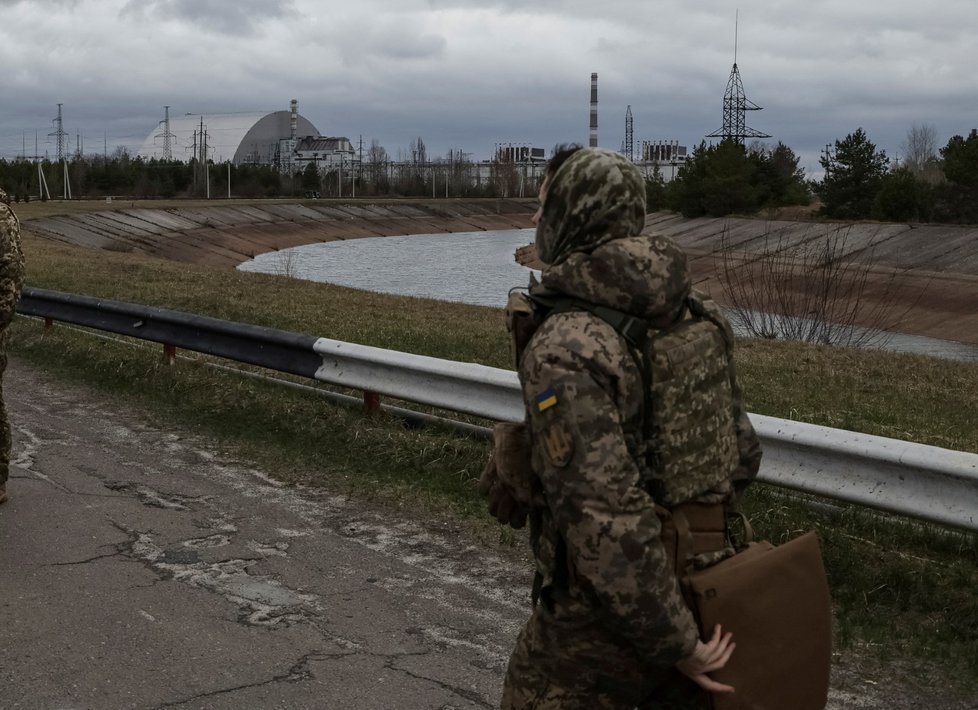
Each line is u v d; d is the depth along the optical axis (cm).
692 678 218
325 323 1362
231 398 860
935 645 427
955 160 5962
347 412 801
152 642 431
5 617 454
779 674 221
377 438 729
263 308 1523
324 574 510
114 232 7500
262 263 6775
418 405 838
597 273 217
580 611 226
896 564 502
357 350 770
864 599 471
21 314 1321
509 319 227
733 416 243
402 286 4612
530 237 11819
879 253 5200
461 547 548
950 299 3862
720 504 231
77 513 602
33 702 379
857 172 6850
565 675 231
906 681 399
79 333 1193
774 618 220
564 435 209
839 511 576
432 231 13312
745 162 7881
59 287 1722
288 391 881
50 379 993
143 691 389
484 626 452
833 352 1467
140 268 2361
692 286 237
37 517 594
